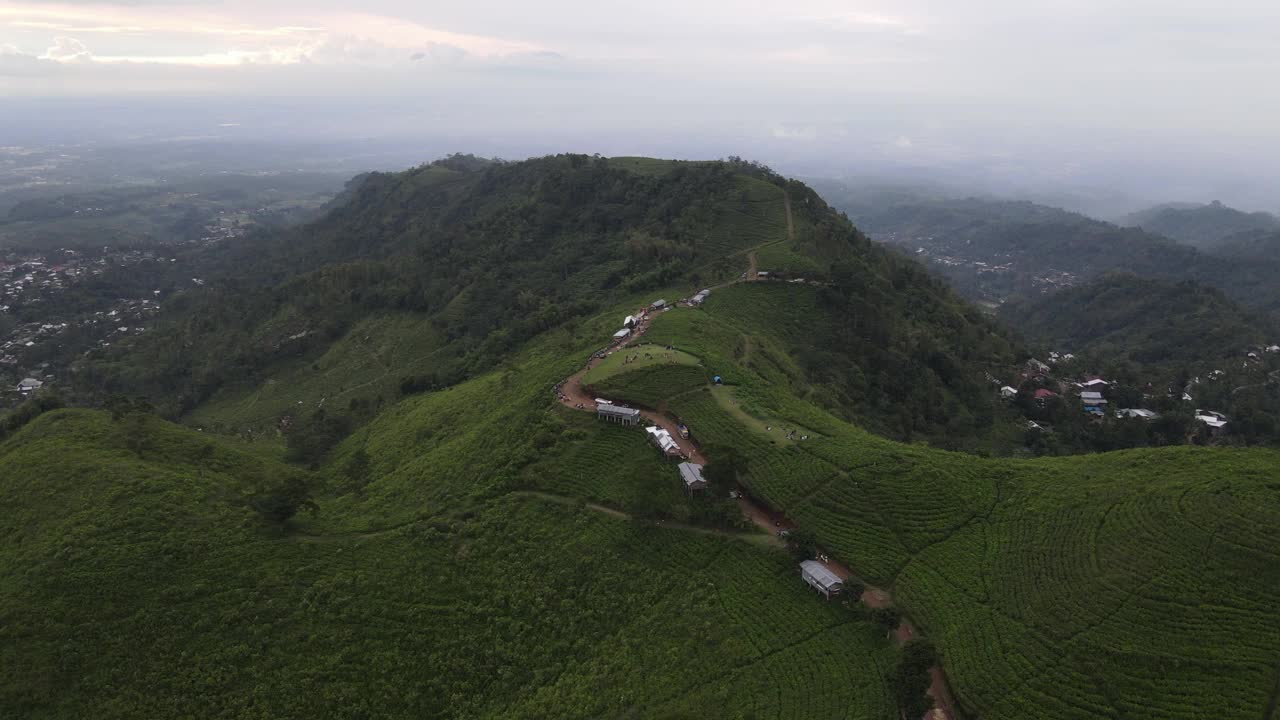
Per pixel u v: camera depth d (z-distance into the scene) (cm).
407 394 16300
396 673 6606
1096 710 4825
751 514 7512
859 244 18412
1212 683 4819
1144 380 18025
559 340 14788
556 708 5962
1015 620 5622
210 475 9344
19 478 8831
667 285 16300
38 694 6291
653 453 8444
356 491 10469
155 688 6431
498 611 7056
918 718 4994
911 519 6906
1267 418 14675
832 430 8706
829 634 5912
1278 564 5406
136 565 7362
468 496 8731
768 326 13962
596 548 7412
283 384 18962
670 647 6197
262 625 6994
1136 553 5847
